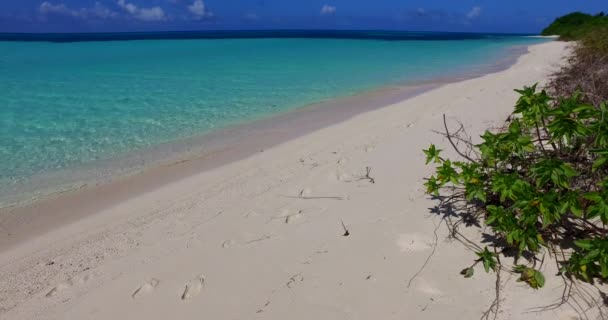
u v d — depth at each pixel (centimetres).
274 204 386
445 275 246
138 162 595
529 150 272
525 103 286
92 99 1095
